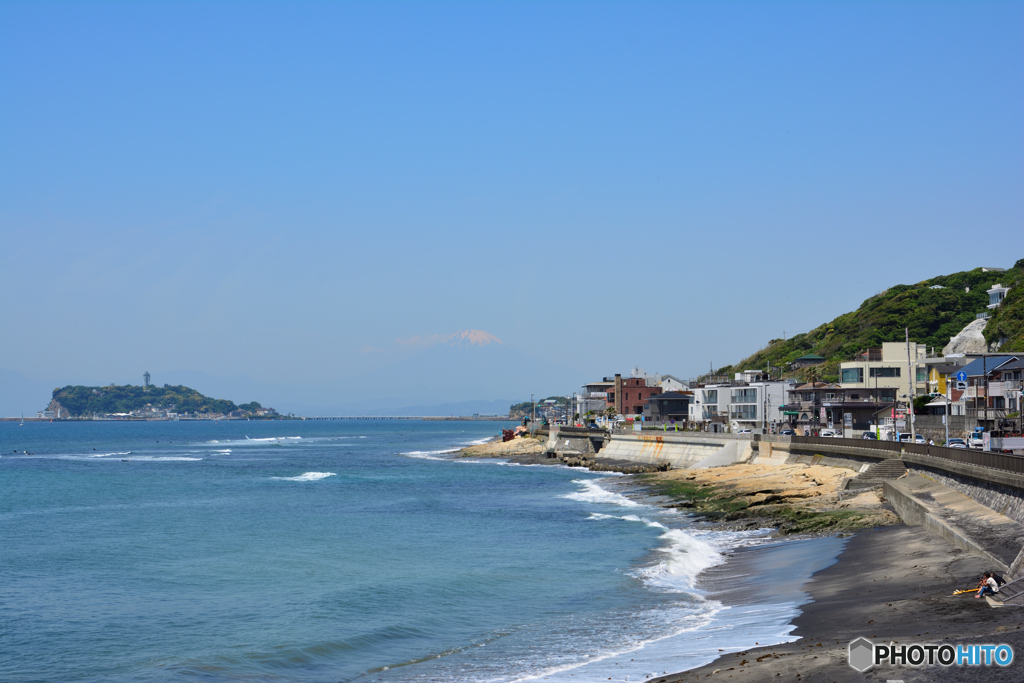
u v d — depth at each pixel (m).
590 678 24.78
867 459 68.31
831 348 184.62
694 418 148.75
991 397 85.50
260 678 27.33
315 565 46.50
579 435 142.38
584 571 43.78
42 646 31.25
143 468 132.25
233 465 139.38
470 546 52.66
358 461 149.25
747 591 36.75
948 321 170.75
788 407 123.56
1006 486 38.28
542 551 50.31
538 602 37.19
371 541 55.09
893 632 25.30
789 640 26.69
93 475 117.25
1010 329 117.94
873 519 49.94
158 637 32.41
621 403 187.00
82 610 36.69
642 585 39.91
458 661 28.44
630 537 54.94
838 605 30.86
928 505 45.28
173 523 64.94
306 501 81.56
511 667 27.22
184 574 44.25
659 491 82.94
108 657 29.83
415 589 40.00
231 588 40.84
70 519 67.69
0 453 179.25
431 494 87.75
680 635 29.86
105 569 45.72
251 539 56.31
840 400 122.25
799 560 42.00
